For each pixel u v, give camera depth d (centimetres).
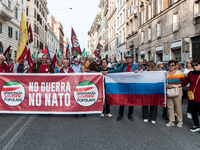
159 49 1975
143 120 498
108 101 513
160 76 476
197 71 413
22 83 525
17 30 2714
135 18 2733
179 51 1627
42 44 4428
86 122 476
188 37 1457
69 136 378
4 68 604
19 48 578
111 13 4272
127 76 500
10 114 549
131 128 433
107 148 327
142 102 489
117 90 506
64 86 522
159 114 573
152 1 2119
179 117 450
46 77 523
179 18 1579
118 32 3716
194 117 419
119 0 3591
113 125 454
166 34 1809
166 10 1789
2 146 331
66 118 512
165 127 445
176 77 442
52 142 349
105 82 517
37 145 336
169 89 443
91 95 521
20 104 525
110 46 4506
